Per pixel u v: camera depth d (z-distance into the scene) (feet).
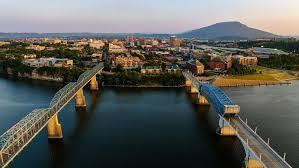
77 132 632.38
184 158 508.94
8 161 363.76
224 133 607.37
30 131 445.78
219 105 617.21
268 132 613.93
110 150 540.11
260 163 406.41
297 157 496.64
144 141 583.17
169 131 641.40
